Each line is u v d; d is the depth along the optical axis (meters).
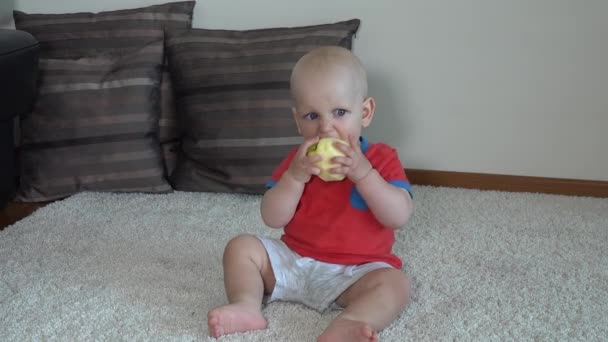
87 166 2.17
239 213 1.99
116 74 2.22
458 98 2.27
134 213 2.00
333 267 1.33
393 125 2.35
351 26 2.19
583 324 1.30
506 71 2.21
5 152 1.98
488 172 2.31
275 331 1.26
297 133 2.08
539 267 1.58
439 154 2.33
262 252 1.37
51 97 2.19
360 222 1.33
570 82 2.17
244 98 2.11
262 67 2.12
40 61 2.23
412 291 1.45
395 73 2.30
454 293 1.44
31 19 2.44
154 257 1.65
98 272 1.55
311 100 1.25
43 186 2.18
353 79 1.26
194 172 2.19
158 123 2.28
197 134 2.16
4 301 1.40
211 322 1.21
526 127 2.24
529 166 2.27
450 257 1.65
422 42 2.25
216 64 2.16
